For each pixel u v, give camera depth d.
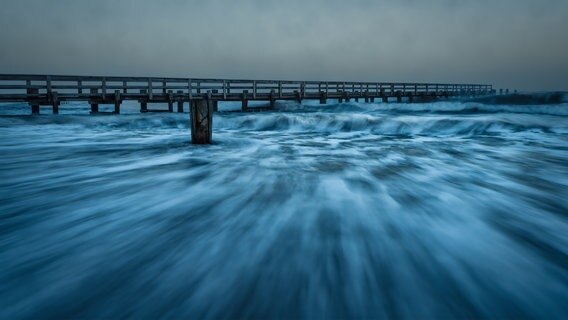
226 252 2.01
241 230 2.36
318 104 25.53
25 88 14.08
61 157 5.70
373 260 1.91
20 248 2.06
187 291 1.58
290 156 5.96
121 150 6.52
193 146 7.13
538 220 2.60
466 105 19.38
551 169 4.78
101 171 4.54
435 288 1.62
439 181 3.99
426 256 1.96
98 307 1.46
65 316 1.40
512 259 1.93
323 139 9.12
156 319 1.38
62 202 3.06
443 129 11.09
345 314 1.42
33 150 6.51
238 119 13.15
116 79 15.65
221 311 1.44
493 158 5.77
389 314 1.42
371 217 2.65
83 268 1.81
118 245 2.10
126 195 3.30
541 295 1.57
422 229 2.40
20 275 1.73
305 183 3.84
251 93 19.36
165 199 3.16
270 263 1.87
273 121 12.94
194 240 2.19
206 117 7.29
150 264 1.85
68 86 14.83
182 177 4.16
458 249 2.06
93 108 15.70
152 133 9.95
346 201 3.09
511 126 10.70
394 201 3.10
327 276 1.73
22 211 2.79
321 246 2.10
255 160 5.50
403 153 6.41
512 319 1.39
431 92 31.88
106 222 2.52
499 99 28.27
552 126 10.65
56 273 1.75
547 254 2.00
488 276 1.74
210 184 3.78
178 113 16.38
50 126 11.88
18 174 4.32
